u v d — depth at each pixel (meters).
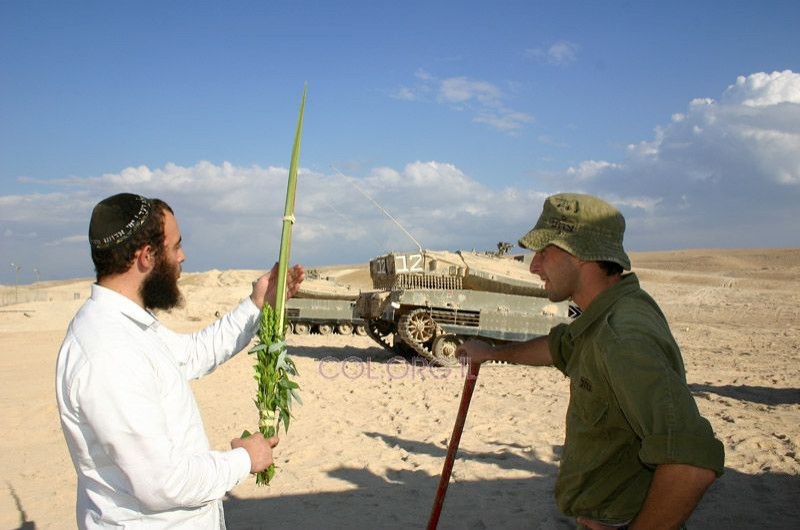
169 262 2.70
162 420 2.38
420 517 5.83
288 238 3.04
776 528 5.45
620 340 2.31
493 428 9.24
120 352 2.36
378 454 7.91
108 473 2.42
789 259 78.56
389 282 19.69
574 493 2.67
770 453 7.61
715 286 51.69
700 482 2.12
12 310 36.03
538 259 2.82
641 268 72.50
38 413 10.37
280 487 6.71
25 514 6.02
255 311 3.22
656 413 2.17
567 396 12.04
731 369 16.50
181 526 2.49
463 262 19.23
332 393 12.48
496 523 5.66
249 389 12.88
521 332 18.80
